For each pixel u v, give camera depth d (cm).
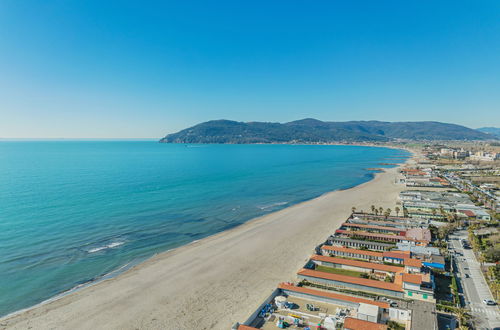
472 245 9106
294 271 7781
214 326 5553
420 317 5316
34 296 6525
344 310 5934
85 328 5491
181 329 5472
